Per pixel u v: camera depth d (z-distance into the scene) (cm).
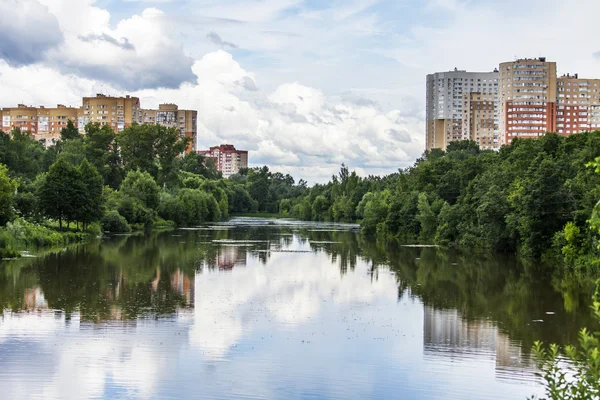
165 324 4112
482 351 3609
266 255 8419
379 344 3725
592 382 1595
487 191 9875
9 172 12731
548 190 7706
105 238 10925
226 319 4281
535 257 8038
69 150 16138
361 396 2898
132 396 2841
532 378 3150
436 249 9731
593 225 1950
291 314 4484
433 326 4191
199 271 6625
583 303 5028
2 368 3175
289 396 2881
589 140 8688
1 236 7762
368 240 11756
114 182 16738
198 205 17138
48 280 5806
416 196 12681
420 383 3077
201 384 3006
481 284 5994
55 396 2820
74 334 3822
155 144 18262
